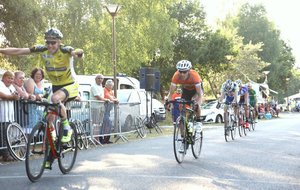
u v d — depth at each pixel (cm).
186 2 3931
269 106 3756
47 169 675
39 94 980
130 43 2734
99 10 2477
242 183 583
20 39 1798
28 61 1891
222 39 4009
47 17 2175
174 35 3406
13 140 836
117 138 1295
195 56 3878
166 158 825
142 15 2897
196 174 648
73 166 716
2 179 612
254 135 1395
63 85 644
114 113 1279
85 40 2559
